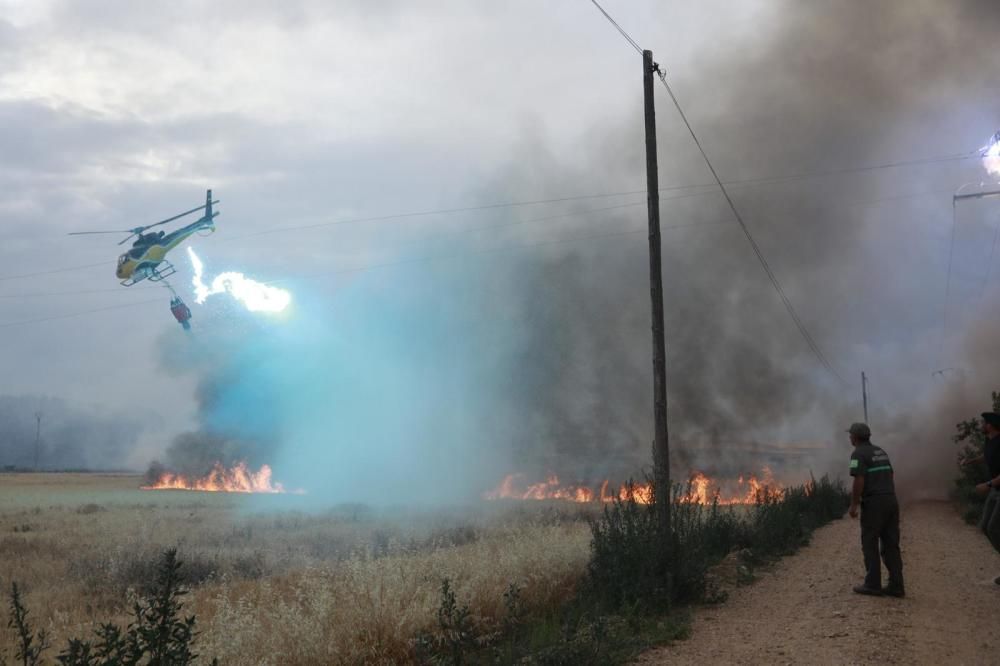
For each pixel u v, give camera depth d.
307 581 9.15
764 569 12.17
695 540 11.69
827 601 9.32
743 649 7.12
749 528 15.16
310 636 6.86
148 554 15.08
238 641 6.63
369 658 7.04
